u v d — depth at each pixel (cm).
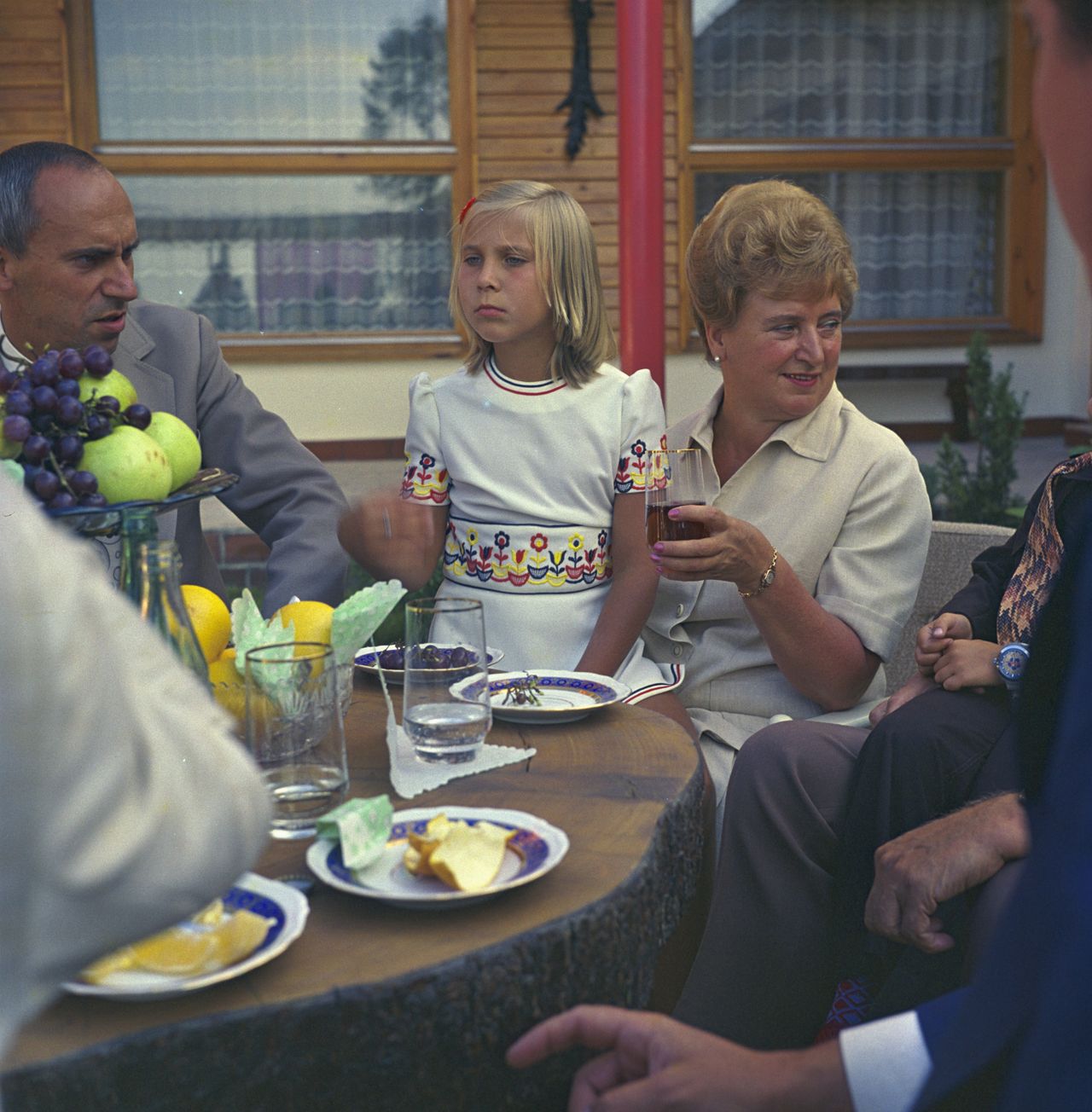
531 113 705
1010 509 433
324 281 721
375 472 640
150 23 680
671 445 212
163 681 62
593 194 712
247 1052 83
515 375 214
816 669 186
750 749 171
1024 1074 69
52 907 58
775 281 188
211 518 467
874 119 771
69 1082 78
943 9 768
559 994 95
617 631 199
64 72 668
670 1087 92
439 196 718
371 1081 87
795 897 163
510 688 154
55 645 56
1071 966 68
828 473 197
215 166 693
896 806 159
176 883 60
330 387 713
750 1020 162
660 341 395
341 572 203
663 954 173
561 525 208
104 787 57
